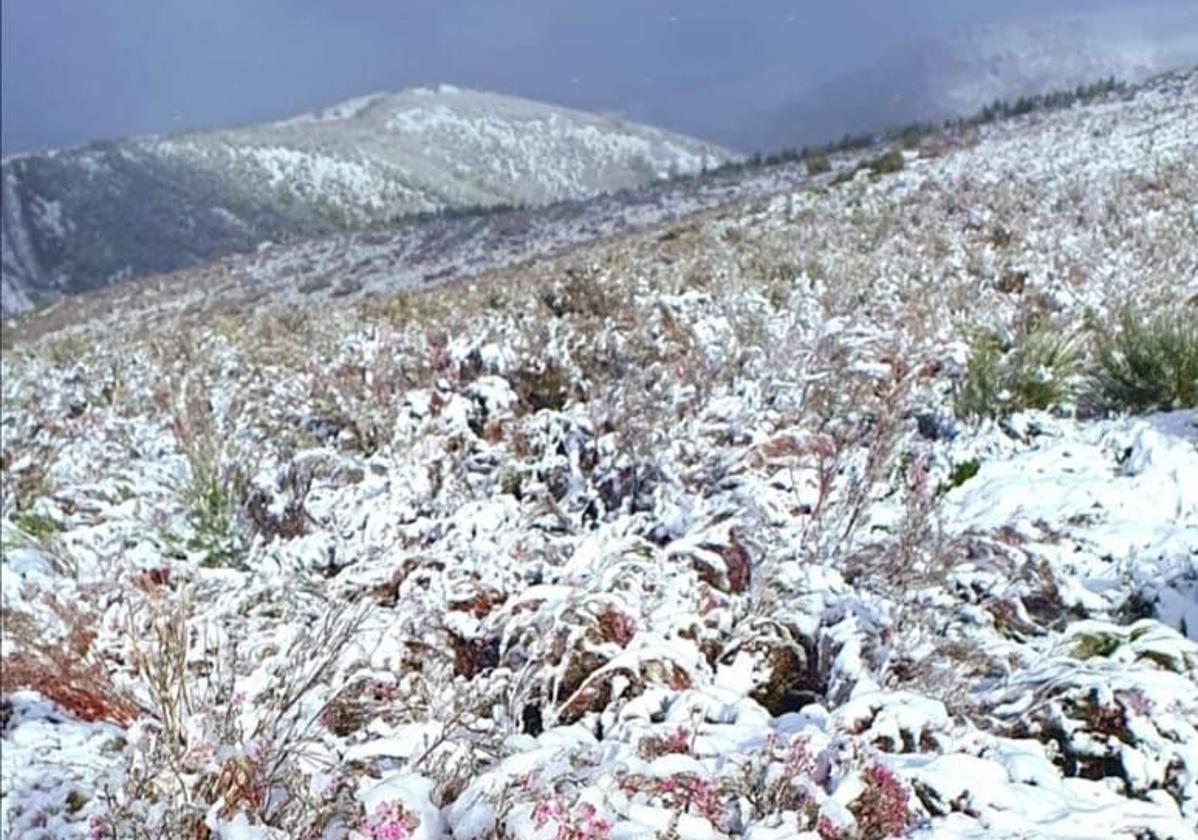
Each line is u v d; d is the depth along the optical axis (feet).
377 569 13.30
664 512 13.94
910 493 12.16
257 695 9.30
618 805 7.11
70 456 23.41
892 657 9.95
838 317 21.42
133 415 26.96
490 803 7.09
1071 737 8.72
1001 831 7.28
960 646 9.98
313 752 8.41
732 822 7.62
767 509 12.93
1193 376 15.89
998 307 21.84
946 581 11.30
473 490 15.78
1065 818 7.47
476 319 28.86
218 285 186.19
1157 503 12.93
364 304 52.65
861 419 15.99
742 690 10.10
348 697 9.89
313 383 20.85
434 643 11.58
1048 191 40.88
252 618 12.72
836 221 48.67
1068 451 14.98
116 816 7.45
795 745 7.80
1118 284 21.61
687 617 10.92
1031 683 9.46
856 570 11.62
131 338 61.36
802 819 7.40
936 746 8.55
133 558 16.12
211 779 7.69
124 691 11.91
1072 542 12.27
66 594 14.99
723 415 16.03
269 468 17.83
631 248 52.31
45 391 32.45
